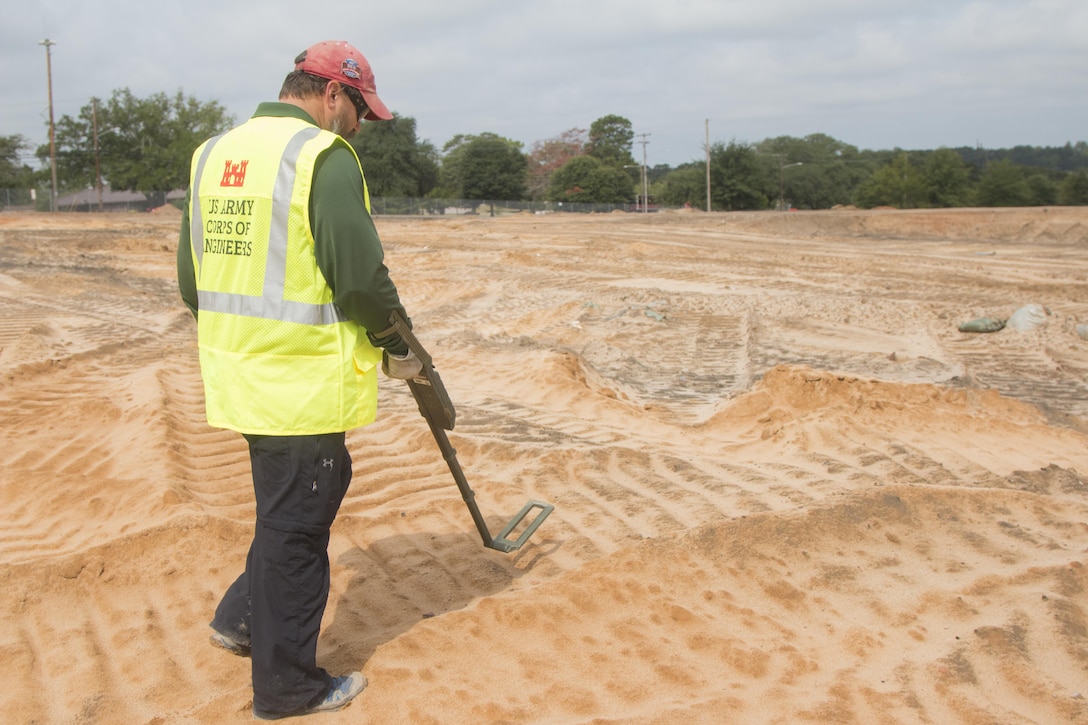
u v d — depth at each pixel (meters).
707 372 9.59
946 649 3.18
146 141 64.69
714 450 6.02
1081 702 2.84
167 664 3.10
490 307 14.69
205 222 2.71
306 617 2.71
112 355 8.82
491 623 3.26
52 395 7.03
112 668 3.08
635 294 15.67
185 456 5.43
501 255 24.09
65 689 2.94
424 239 30.14
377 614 3.46
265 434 2.64
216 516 4.16
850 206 77.75
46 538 4.26
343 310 2.64
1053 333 11.91
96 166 61.06
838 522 4.18
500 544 3.80
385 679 2.89
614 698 2.85
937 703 2.85
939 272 20.81
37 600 3.55
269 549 2.66
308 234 2.57
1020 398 8.66
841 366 9.85
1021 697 2.90
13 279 15.58
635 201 85.81
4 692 2.90
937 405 7.02
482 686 2.89
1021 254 27.00
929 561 3.97
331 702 2.75
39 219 36.09
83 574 3.72
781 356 10.41
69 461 5.38
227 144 2.71
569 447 5.72
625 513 4.59
